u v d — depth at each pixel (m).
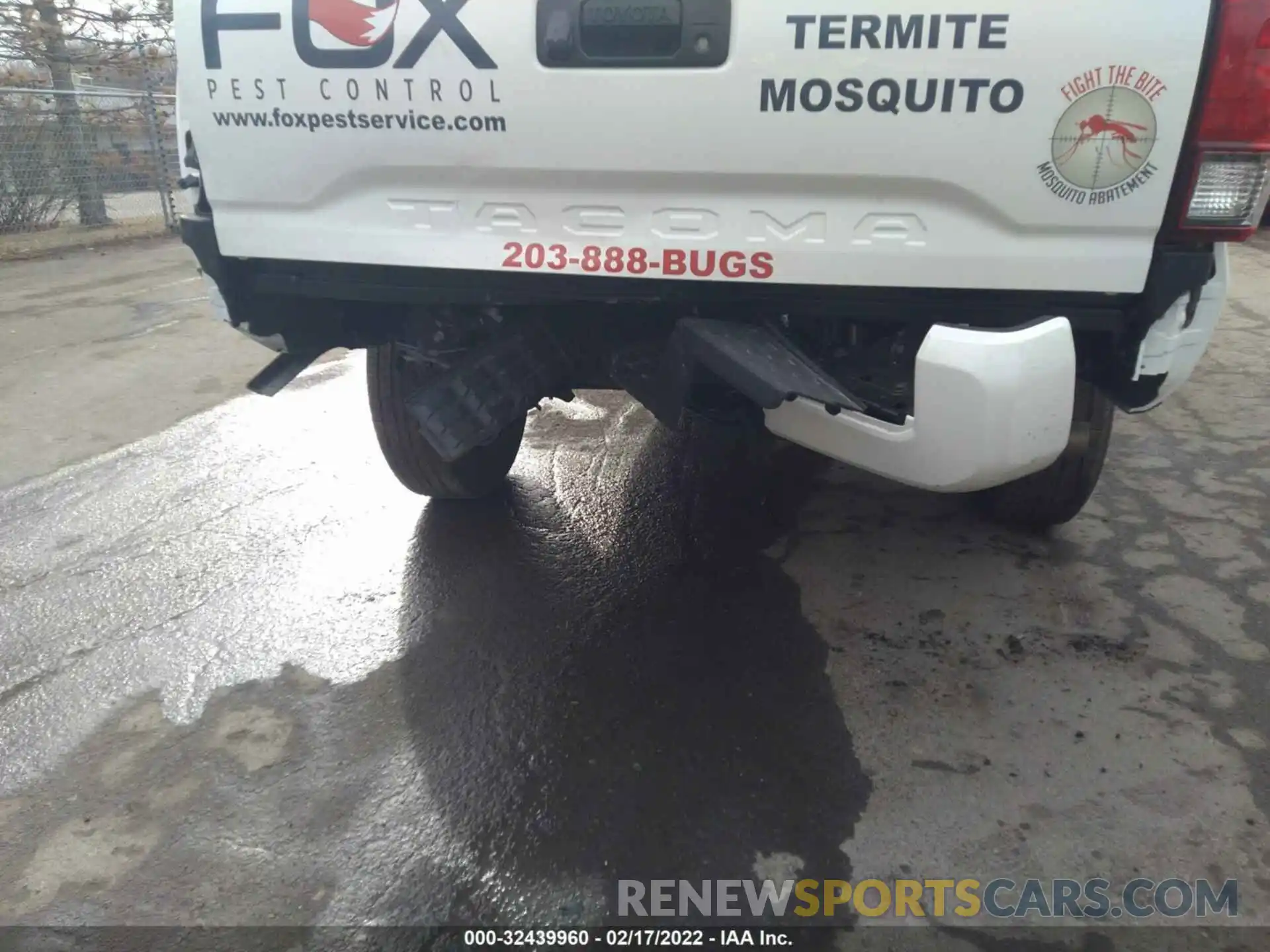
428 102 2.18
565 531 3.66
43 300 8.19
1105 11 1.85
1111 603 3.07
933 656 2.82
